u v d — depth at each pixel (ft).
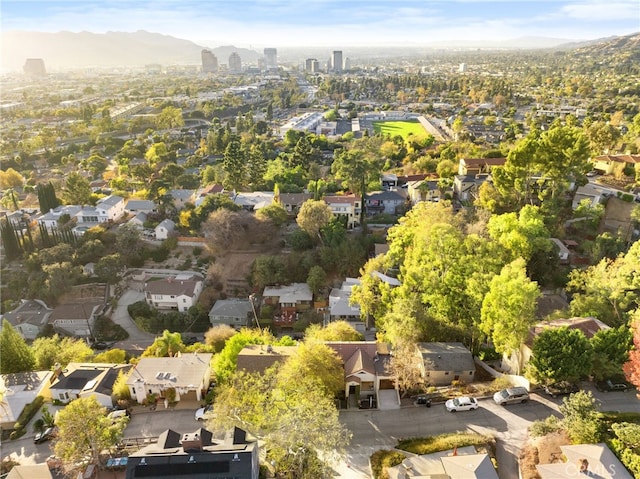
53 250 336.29
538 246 226.38
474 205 310.86
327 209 327.67
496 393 156.76
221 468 120.78
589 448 118.42
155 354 212.43
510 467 128.47
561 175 262.06
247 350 181.78
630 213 269.64
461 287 190.39
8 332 210.38
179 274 333.62
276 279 306.76
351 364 171.83
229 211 346.13
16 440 167.22
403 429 148.56
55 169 592.19
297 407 131.44
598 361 154.10
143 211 400.47
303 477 124.36
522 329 156.15
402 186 412.16
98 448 141.49
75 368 200.13
